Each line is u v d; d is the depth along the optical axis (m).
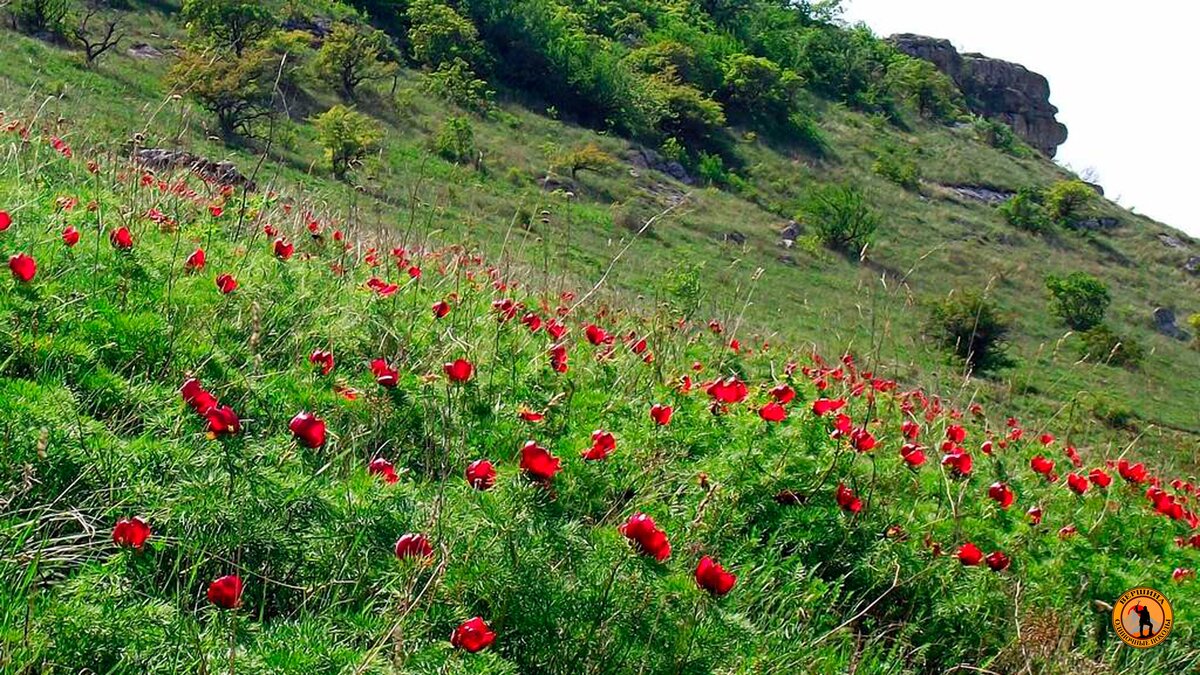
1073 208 61.19
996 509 6.32
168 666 3.06
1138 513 6.91
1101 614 5.77
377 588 3.82
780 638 4.48
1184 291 54.28
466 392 5.79
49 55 31.19
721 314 12.20
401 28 54.12
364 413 5.33
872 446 5.75
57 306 4.98
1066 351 36.06
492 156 39.38
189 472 3.86
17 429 3.73
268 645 3.25
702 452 5.86
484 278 9.15
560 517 4.46
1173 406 30.08
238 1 37.75
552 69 53.47
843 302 34.00
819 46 77.50
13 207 6.42
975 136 76.00
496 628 3.85
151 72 33.88
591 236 31.73
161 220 7.36
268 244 8.01
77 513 3.42
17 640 2.90
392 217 13.48
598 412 6.21
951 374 16.55
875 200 54.88
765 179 53.78
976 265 48.44
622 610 4.00
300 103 37.09
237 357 5.56
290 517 3.86
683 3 80.62
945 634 5.25
